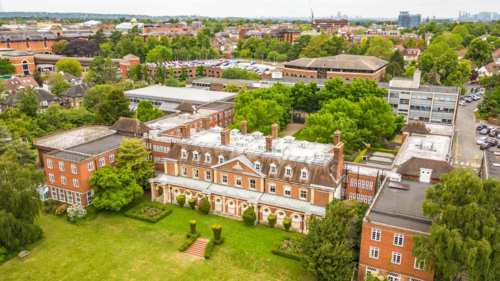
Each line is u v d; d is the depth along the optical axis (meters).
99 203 80.44
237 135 93.88
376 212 60.75
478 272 48.38
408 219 58.50
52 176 87.38
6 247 70.00
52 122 139.62
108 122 133.00
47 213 84.62
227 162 82.19
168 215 82.75
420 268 54.75
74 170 83.12
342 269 56.75
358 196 82.62
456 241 47.28
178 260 68.88
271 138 82.19
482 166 78.50
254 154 82.00
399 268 57.19
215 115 134.00
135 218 81.56
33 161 103.94
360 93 131.62
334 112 110.81
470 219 48.75
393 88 140.75
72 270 66.50
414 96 137.62
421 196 66.00
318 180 74.88
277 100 133.88
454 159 111.50
